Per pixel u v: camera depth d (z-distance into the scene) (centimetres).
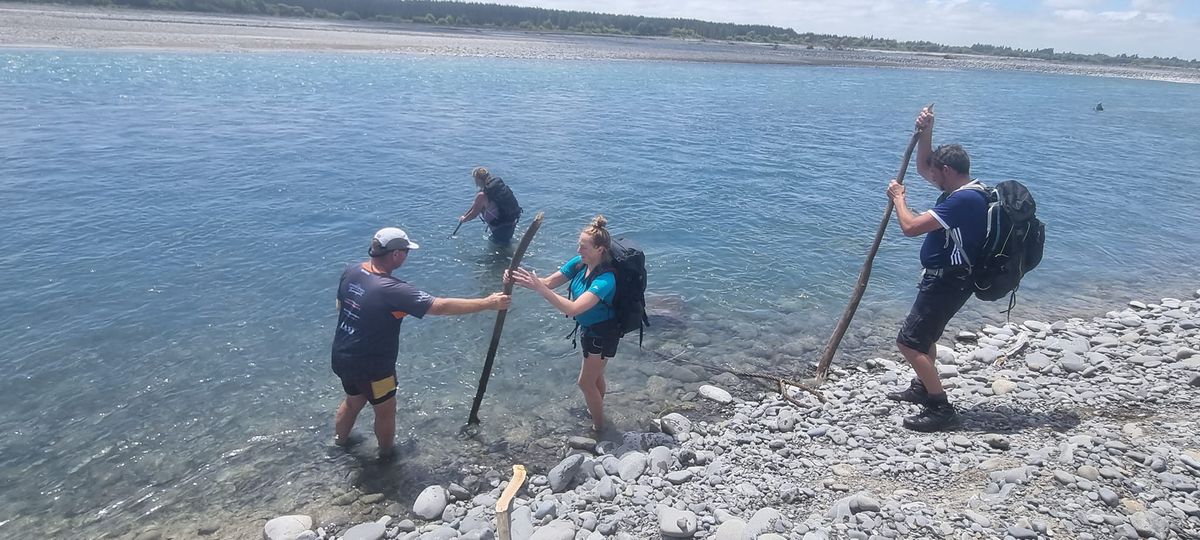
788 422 681
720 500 537
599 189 1628
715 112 3231
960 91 5772
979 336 938
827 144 2505
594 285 586
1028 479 523
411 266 1084
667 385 787
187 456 623
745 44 12344
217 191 1416
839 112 3575
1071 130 3456
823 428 670
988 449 610
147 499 570
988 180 2047
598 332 614
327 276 1017
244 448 638
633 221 1391
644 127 2620
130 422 664
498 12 11606
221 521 548
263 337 833
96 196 1334
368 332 573
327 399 718
